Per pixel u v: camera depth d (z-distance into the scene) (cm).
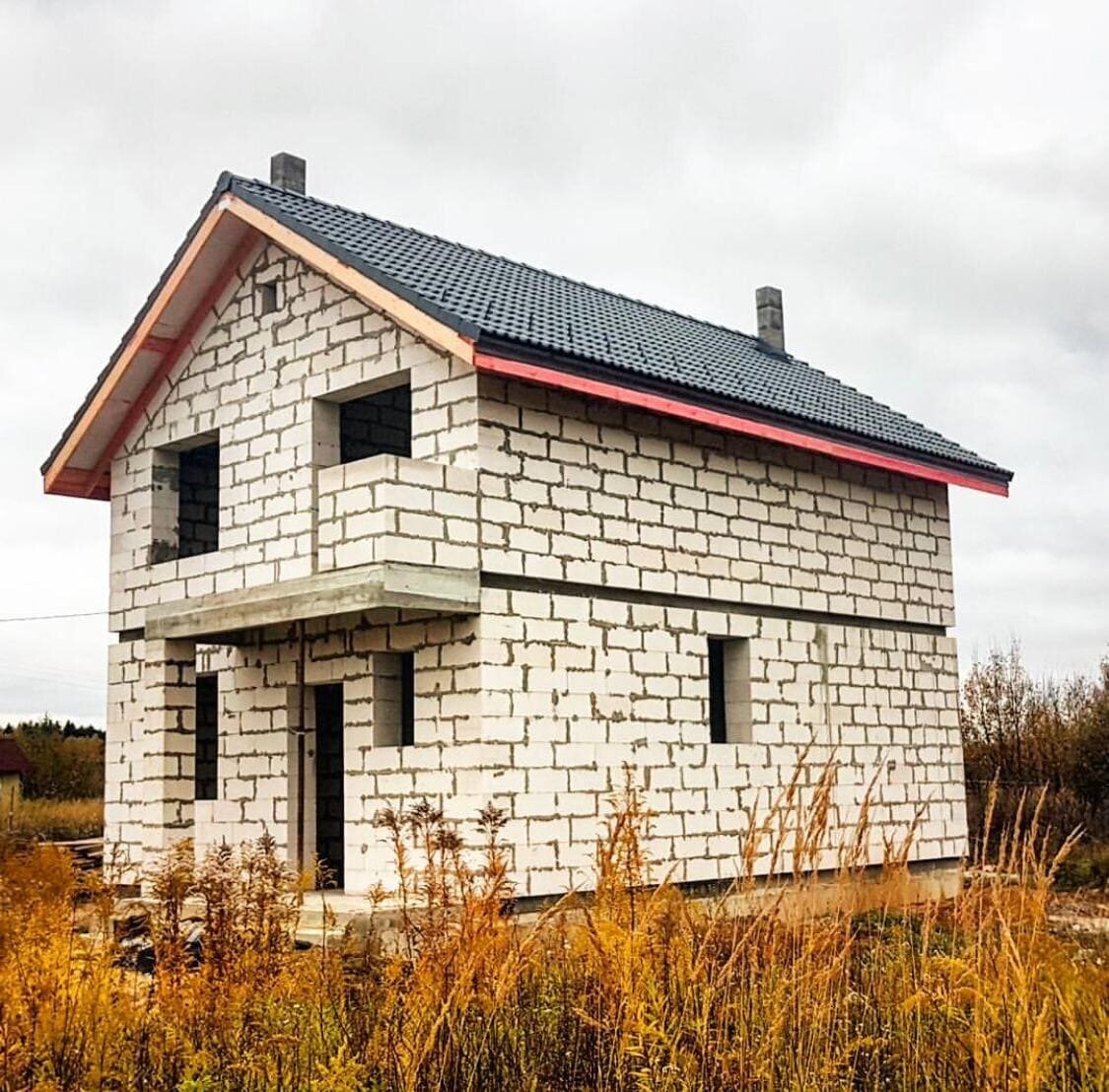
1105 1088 632
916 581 1812
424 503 1237
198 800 1580
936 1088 660
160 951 752
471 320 1217
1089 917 1529
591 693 1352
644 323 1738
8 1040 648
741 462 1573
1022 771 2798
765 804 1521
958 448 1861
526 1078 656
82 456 1702
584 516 1375
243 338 1524
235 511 1503
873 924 898
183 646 1508
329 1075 614
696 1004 659
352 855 1342
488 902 719
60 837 2992
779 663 1584
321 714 1488
